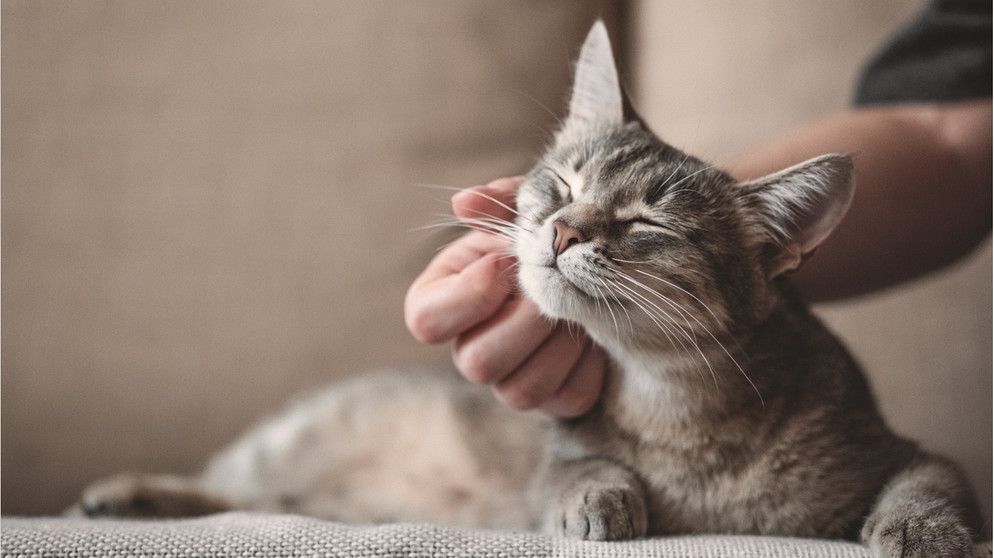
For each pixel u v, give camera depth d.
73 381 0.89
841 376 0.69
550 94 0.95
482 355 0.64
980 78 0.80
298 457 0.91
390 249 0.93
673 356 0.67
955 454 0.94
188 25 0.92
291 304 0.93
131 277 0.90
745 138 0.97
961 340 0.95
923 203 0.79
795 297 0.73
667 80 0.99
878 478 0.67
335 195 0.93
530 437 0.83
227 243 0.92
